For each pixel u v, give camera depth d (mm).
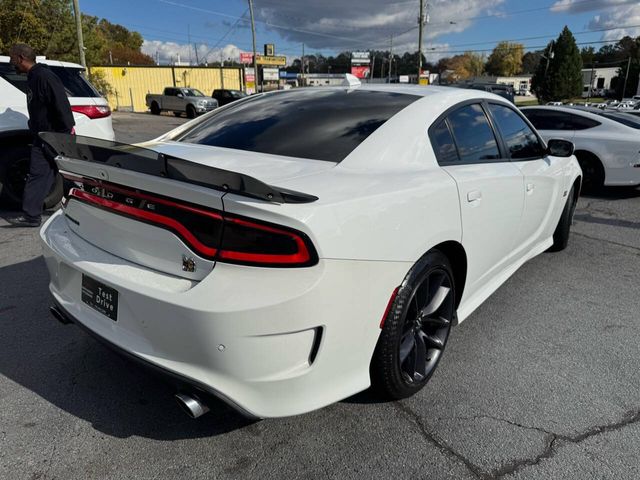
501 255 3121
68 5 24844
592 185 7758
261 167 2119
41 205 5117
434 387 2500
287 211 1634
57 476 1885
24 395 2367
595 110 8180
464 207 2410
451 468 1962
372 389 2285
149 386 2465
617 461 2008
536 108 8289
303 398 1818
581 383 2561
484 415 2285
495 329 3152
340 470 1940
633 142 7219
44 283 3697
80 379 2508
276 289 1644
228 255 1680
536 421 2252
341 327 1808
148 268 1921
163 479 1882
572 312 3430
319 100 2828
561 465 1984
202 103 29297
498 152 3055
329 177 2025
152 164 1741
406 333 2252
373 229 1860
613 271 4281
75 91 5672
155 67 39062
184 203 1758
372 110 2568
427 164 2379
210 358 1699
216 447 2053
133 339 1885
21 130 5406
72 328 3027
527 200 3264
